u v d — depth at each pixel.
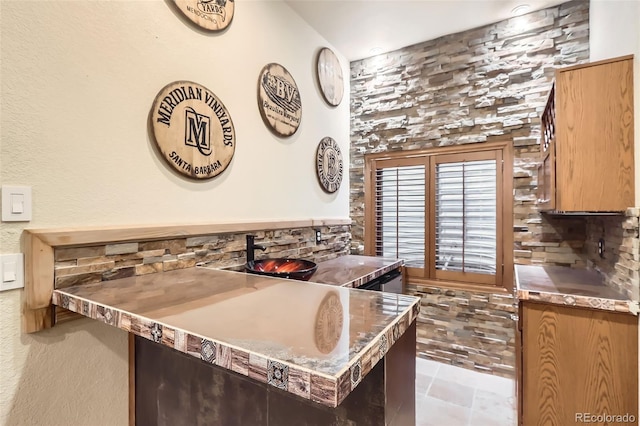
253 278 1.47
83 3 1.32
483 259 2.77
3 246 1.11
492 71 2.71
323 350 0.69
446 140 2.91
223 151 1.92
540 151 2.48
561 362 1.66
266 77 2.25
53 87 1.23
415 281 3.06
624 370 1.52
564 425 1.65
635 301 1.47
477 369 2.72
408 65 3.11
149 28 1.56
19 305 1.15
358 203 3.40
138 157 1.51
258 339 0.76
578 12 2.39
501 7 2.49
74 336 1.31
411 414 1.09
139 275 1.51
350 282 2.02
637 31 1.47
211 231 1.82
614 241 1.76
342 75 3.28
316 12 2.58
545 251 2.51
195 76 1.78
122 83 1.45
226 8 1.94
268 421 1.08
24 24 1.15
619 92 1.54
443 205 2.96
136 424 1.49
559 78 1.67
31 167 1.17
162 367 1.38
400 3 2.46
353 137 3.42
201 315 0.94
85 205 1.32
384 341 0.79
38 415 1.20
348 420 0.94
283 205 2.45
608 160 1.56
